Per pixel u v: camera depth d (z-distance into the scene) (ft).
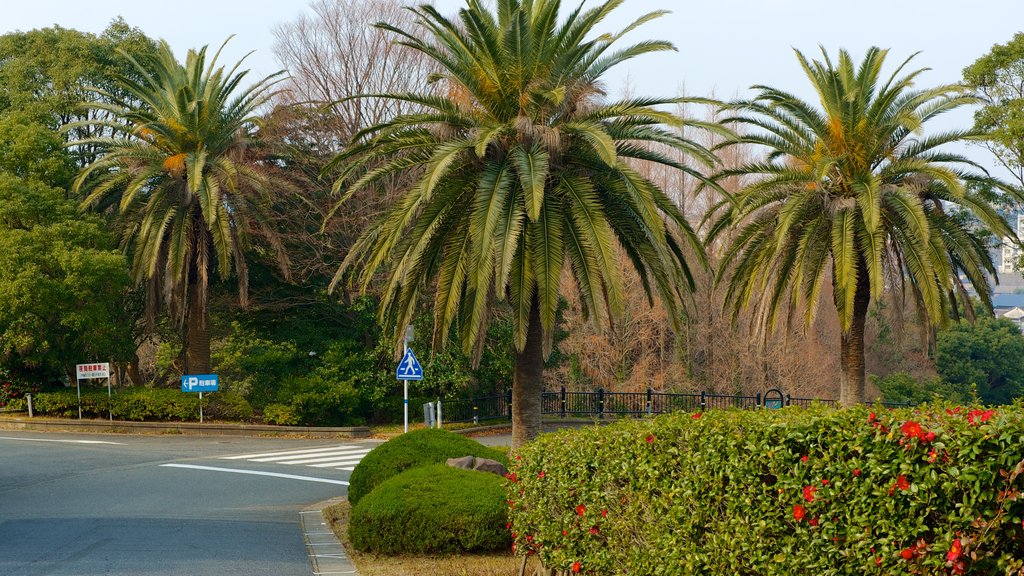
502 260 43.96
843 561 15.39
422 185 44.65
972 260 65.98
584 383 148.66
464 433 98.53
